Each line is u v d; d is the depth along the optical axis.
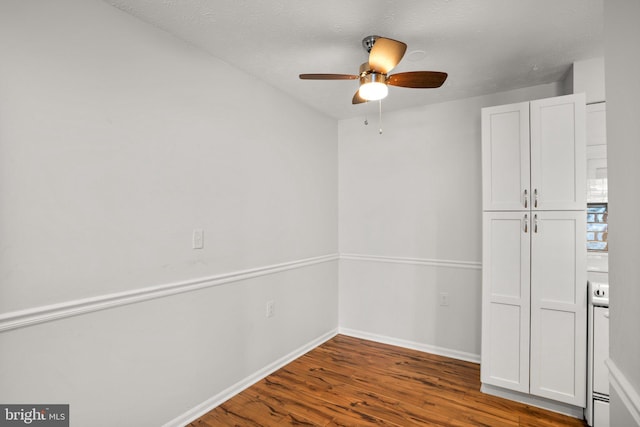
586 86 2.38
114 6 1.79
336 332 3.79
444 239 3.22
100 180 1.73
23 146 1.46
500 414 2.25
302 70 2.57
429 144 3.30
